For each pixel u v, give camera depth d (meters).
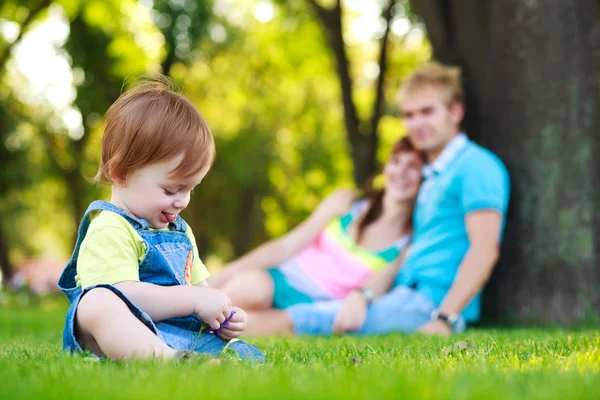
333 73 23.56
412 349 4.54
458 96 8.24
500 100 8.90
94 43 23.53
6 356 3.70
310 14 20.61
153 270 3.69
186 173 3.63
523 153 8.69
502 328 8.12
